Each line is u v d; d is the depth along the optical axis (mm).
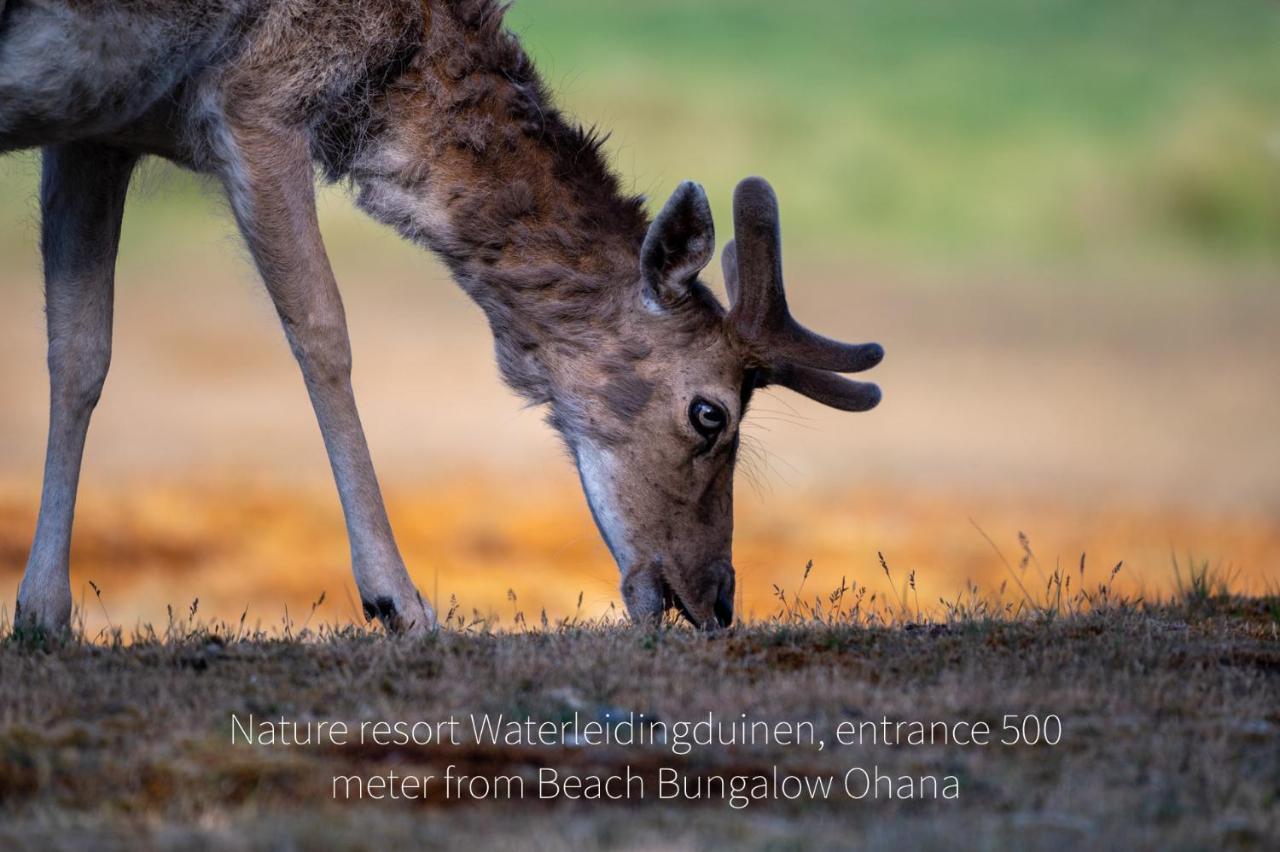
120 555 40031
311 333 15648
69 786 10859
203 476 50562
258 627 16750
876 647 14883
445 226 16531
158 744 11594
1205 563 27156
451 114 16391
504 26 17125
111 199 16453
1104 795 11117
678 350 16703
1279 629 16984
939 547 43438
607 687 13289
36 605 16047
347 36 15734
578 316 16672
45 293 16562
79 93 15078
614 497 16781
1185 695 13383
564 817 10594
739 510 48406
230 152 15500
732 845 10078
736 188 16672
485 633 15445
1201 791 11250
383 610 15523
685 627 16312
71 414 16469
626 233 16953
